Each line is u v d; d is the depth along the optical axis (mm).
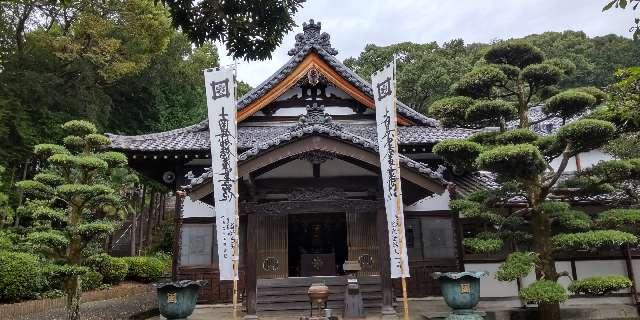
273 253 12133
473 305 9477
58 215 9664
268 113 17062
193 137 15766
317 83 16891
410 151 15258
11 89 23047
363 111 17156
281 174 11453
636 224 9805
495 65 11289
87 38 25375
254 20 8773
